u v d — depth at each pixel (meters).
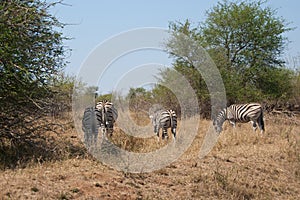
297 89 29.91
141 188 9.04
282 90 28.78
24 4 10.61
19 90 10.46
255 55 27.98
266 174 11.15
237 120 18.70
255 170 11.25
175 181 9.73
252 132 17.30
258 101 26.88
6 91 10.33
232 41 28.42
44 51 10.82
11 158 10.12
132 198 8.35
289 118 24.25
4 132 10.58
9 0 10.19
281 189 10.36
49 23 10.94
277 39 28.23
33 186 7.84
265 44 28.03
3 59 9.76
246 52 27.84
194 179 9.90
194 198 9.08
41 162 9.98
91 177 8.89
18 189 7.62
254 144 14.63
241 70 27.98
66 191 7.89
